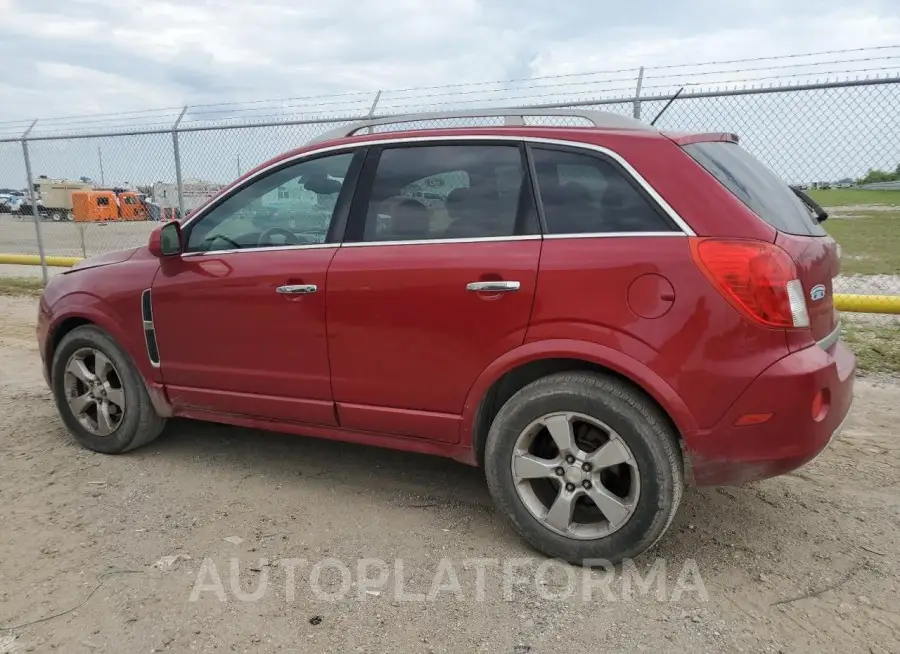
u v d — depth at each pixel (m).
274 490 3.74
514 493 3.05
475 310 3.02
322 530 3.30
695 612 2.68
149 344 3.92
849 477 3.86
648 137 2.94
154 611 2.67
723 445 2.70
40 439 4.46
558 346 2.87
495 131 3.20
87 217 11.48
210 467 4.04
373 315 3.24
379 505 3.57
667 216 2.78
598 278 2.80
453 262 3.07
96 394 4.17
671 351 2.70
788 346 2.64
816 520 3.39
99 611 2.67
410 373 3.21
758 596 2.78
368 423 3.39
